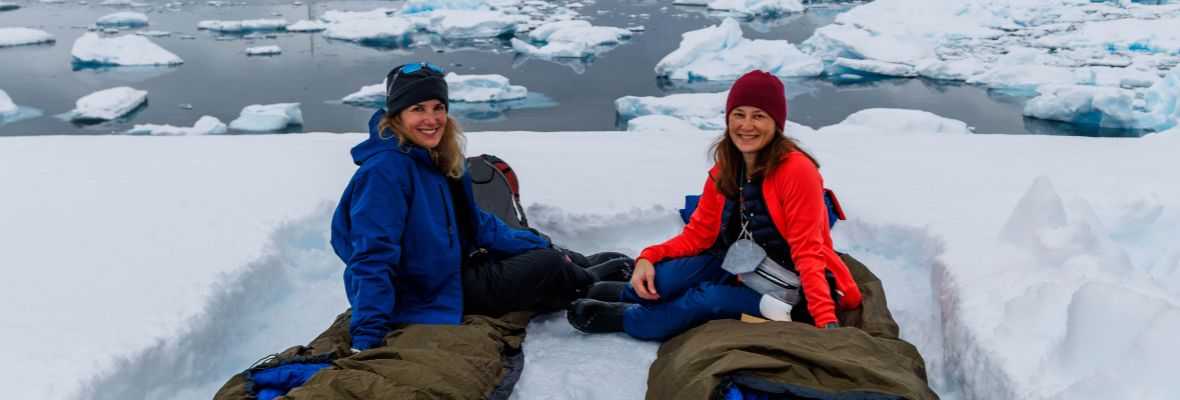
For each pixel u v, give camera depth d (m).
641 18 28.08
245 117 13.38
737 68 18.25
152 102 15.70
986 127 13.80
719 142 2.69
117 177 4.44
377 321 2.51
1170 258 2.96
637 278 2.84
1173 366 1.94
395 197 2.52
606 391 2.57
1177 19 22.59
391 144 2.57
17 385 2.24
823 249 2.61
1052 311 2.43
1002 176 4.52
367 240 2.50
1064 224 3.10
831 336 2.36
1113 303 2.16
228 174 4.52
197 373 2.66
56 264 3.10
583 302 2.89
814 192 2.53
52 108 15.14
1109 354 2.13
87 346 2.45
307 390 2.11
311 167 4.72
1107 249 2.80
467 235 2.91
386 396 2.15
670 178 4.51
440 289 2.73
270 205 3.82
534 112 14.98
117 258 3.15
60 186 4.22
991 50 21.11
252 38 23.56
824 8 31.12
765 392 2.16
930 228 3.46
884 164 4.88
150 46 19.48
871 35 22.41
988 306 2.67
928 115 10.91
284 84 17.52
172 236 3.40
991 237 3.31
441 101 2.55
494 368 2.47
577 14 29.02
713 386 2.16
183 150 5.22
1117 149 5.35
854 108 15.39
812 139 5.76
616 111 14.66
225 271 3.02
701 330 2.59
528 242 3.09
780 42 18.75
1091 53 20.12
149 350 2.49
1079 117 13.76
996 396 2.31
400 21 23.97
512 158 4.99
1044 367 2.21
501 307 2.88
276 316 3.14
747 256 2.63
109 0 31.64
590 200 4.03
